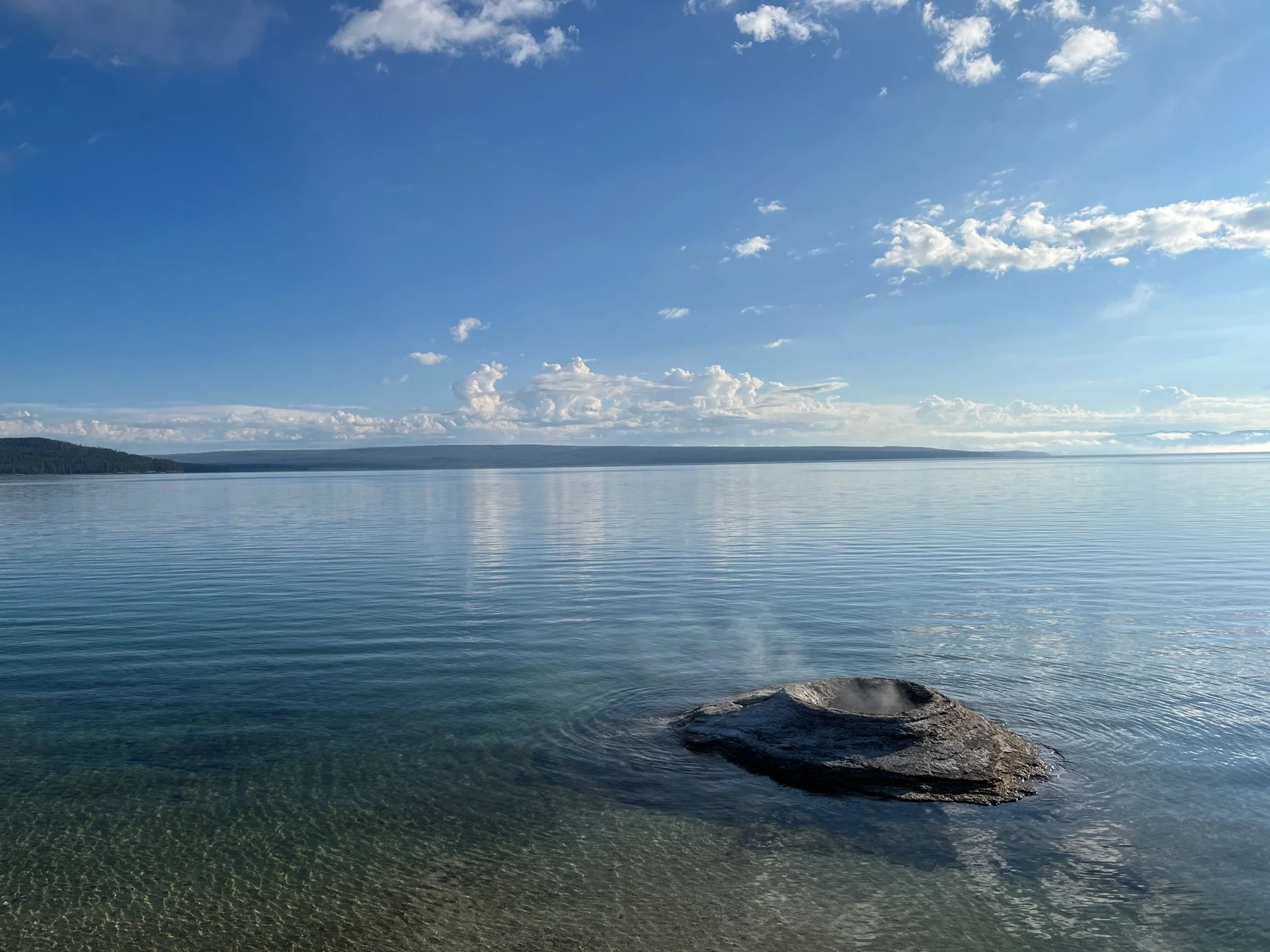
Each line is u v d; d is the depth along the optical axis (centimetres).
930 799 1118
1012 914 862
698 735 1355
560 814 1102
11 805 1127
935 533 4653
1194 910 866
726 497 9200
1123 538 4253
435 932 841
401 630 2189
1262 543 3934
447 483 16638
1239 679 1653
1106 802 1112
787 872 952
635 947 813
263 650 1972
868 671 1747
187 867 971
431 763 1274
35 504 8769
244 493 11875
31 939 830
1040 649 1925
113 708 1540
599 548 4144
